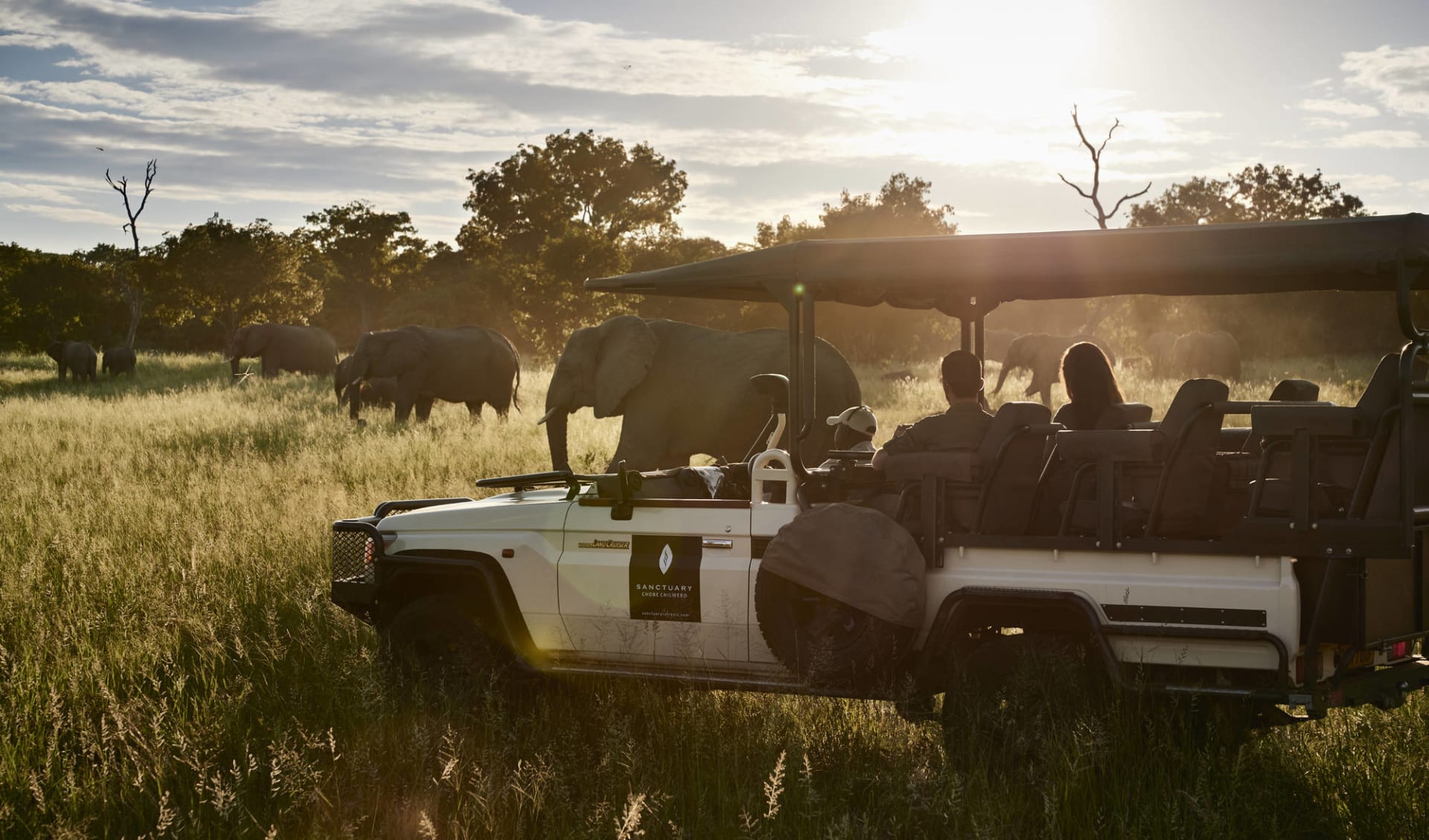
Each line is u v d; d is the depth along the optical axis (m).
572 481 6.08
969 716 5.03
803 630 5.19
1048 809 4.41
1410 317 4.37
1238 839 4.43
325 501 11.23
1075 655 4.98
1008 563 5.07
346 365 27.53
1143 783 4.75
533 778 4.96
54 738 5.38
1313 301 33.94
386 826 4.77
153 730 5.46
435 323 65.88
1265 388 27.28
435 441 17.59
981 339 6.50
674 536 5.63
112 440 17.98
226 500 11.63
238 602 7.93
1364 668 4.96
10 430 19.62
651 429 12.52
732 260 5.64
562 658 5.93
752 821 4.60
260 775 5.29
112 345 67.69
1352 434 4.57
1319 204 65.44
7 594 7.88
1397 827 4.50
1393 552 4.44
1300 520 4.57
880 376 34.94
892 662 5.07
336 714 5.95
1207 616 4.71
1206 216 66.12
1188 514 4.94
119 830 4.85
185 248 64.81
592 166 90.38
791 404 5.50
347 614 7.52
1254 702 5.04
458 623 6.06
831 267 5.38
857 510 5.12
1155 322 39.50
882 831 4.69
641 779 5.00
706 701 5.76
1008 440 5.20
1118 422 5.60
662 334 12.81
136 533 10.15
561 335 52.75
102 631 7.32
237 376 40.88
